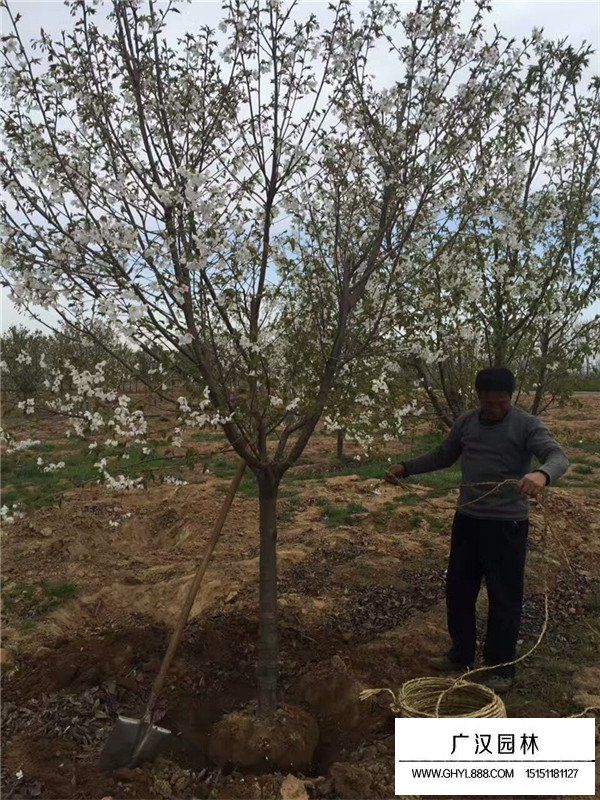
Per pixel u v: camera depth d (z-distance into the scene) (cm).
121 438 288
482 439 371
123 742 304
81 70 281
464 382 402
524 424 361
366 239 335
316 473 942
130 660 391
